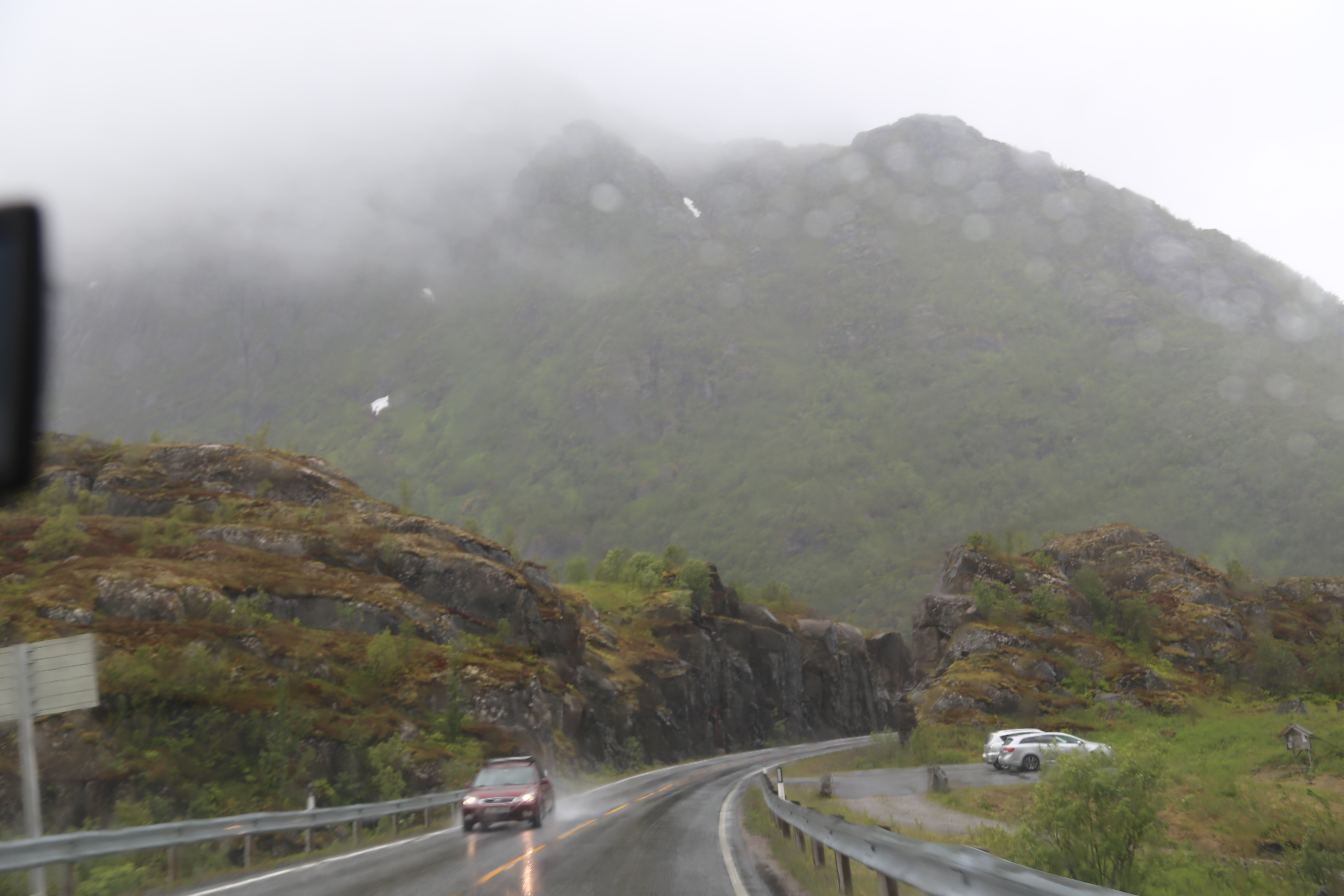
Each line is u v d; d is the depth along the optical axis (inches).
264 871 641.0
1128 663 3038.9
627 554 5339.6
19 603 1499.8
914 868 349.1
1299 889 533.6
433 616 2281.0
